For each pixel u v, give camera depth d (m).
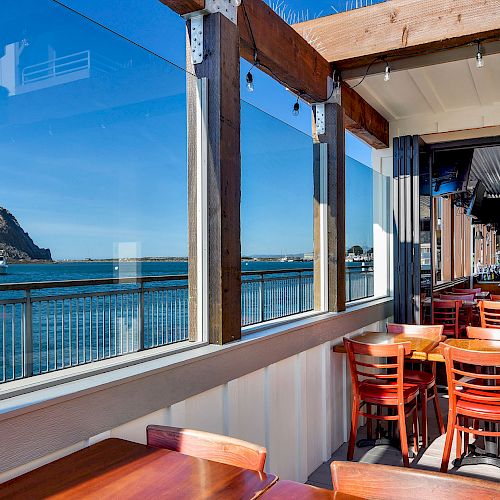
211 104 2.48
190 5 2.41
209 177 2.47
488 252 16.41
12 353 1.50
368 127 5.20
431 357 3.27
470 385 3.06
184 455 1.49
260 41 2.96
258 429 2.65
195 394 2.13
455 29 3.57
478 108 5.44
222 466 1.41
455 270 9.73
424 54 3.91
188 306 2.36
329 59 4.02
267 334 2.72
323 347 3.52
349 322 4.04
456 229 9.96
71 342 1.71
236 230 2.56
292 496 1.25
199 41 2.51
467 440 3.52
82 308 1.76
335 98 4.08
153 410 1.89
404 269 5.59
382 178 5.82
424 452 3.57
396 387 3.28
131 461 1.44
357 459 3.47
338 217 3.99
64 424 1.54
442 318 5.74
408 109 5.50
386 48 3.81
